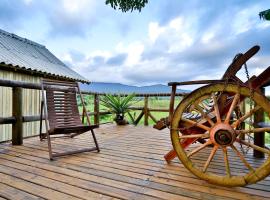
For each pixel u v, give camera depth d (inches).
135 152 114.8
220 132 70.7
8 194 65.1
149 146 129.6
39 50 311.0
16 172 83.2
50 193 66.0
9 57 197.6
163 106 226.2
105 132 183.3
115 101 230.7
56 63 297.4
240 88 70.2
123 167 90.0
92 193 66.4
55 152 114.3
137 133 178.2
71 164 93.7
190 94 74.6
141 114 235.8
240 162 96.6
